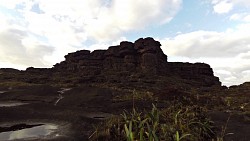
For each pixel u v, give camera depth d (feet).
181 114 41.57
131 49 244.22
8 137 36.78
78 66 250.16
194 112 43.57
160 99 89.20
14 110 56.08
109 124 37.73
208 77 262.26
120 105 78.38
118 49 248.52
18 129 42.22
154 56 232.94
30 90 119.85
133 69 231.09
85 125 44.55
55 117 51.75
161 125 33.76
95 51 259.80
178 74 258.98
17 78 197.77
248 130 45.50
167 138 30.40
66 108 70.64
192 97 87.86
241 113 67.92
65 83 174.91
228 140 37.55
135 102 82.07
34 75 226.58
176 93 91.61
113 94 111.86
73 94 112.37
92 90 117.39
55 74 234.99
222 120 54.95
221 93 155.33
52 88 127.85
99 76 193.16
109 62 241.96
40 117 51.98
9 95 106.63
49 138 35.29
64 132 39.55
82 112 66.33
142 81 180.96
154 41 247.09
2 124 45.80
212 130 40.50
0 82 172.96
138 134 29.37
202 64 273.54
